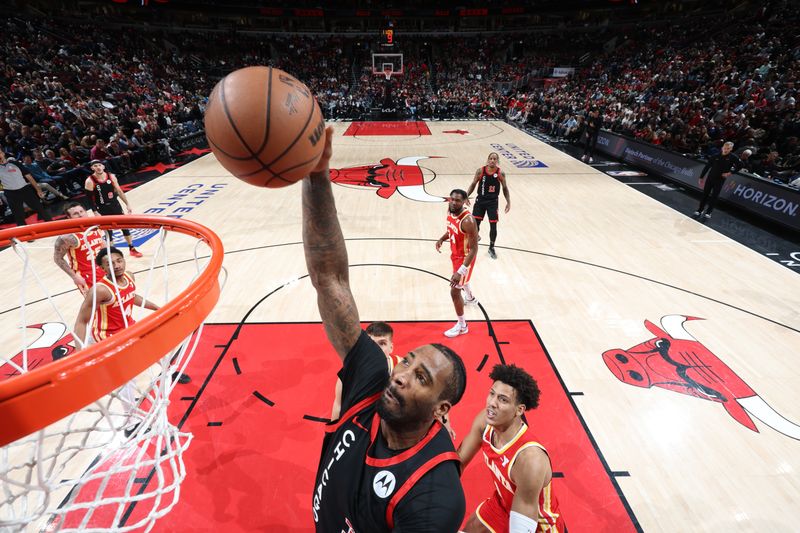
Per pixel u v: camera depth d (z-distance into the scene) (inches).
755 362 167.5
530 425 137.3
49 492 52.1
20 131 422.3
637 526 106.4
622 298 213.3
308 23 1279.5
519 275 237.9
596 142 542.9
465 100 991.6
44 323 190.9
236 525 106.0
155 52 1043.3
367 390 48.0
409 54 1277.1
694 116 496.4
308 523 106.6
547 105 815.7
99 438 121.2
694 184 388.5
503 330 187.3
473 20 1289.4
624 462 124.5
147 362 40.8
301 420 138.7
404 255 262.2
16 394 31.6
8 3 848.3
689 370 162.6
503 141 660.1
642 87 751.1
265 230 301.4
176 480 63.8
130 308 133.0
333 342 53.1
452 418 138.4
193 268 241.9
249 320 193.5
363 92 1087.6
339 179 434.3
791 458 126.5
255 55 1202.0
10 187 273.9
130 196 377.1
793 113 414.9
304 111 40.2
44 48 743.1
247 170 41.4
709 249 269.1
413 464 40.6
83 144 442.9
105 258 126.0
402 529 38.6
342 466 44.2
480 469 121.4
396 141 658.8
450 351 44.6
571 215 332.2
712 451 128.6
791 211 289.7
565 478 119.2
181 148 601.0
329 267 50.8
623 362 166.9
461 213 173.2
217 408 143.3
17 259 257.8
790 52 585.6
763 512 110.6
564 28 1255.5
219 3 1138.0
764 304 207.5
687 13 1063.0
